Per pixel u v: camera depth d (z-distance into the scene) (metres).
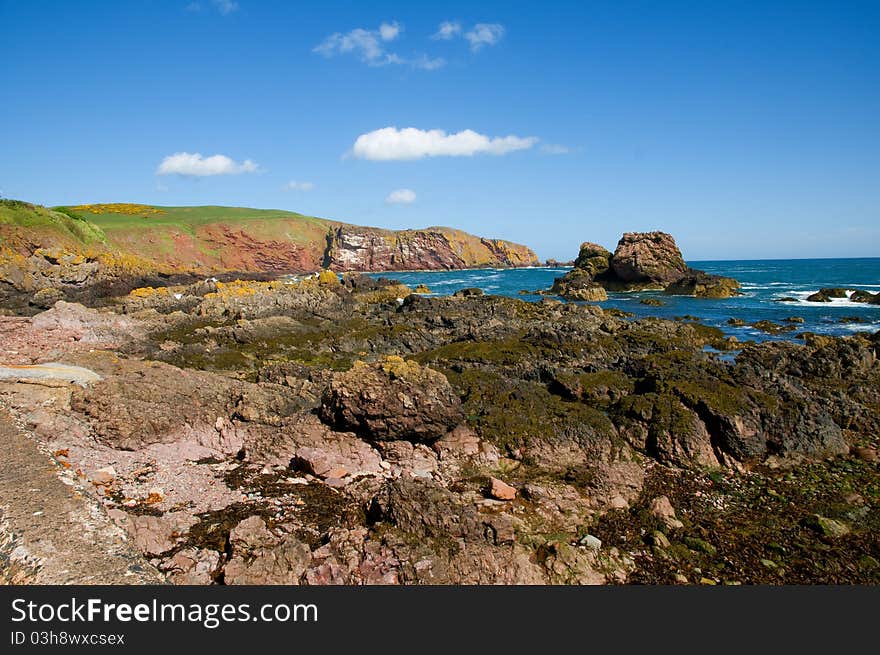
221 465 14.30
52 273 51.78
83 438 13.88
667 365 20.52
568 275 83.56
